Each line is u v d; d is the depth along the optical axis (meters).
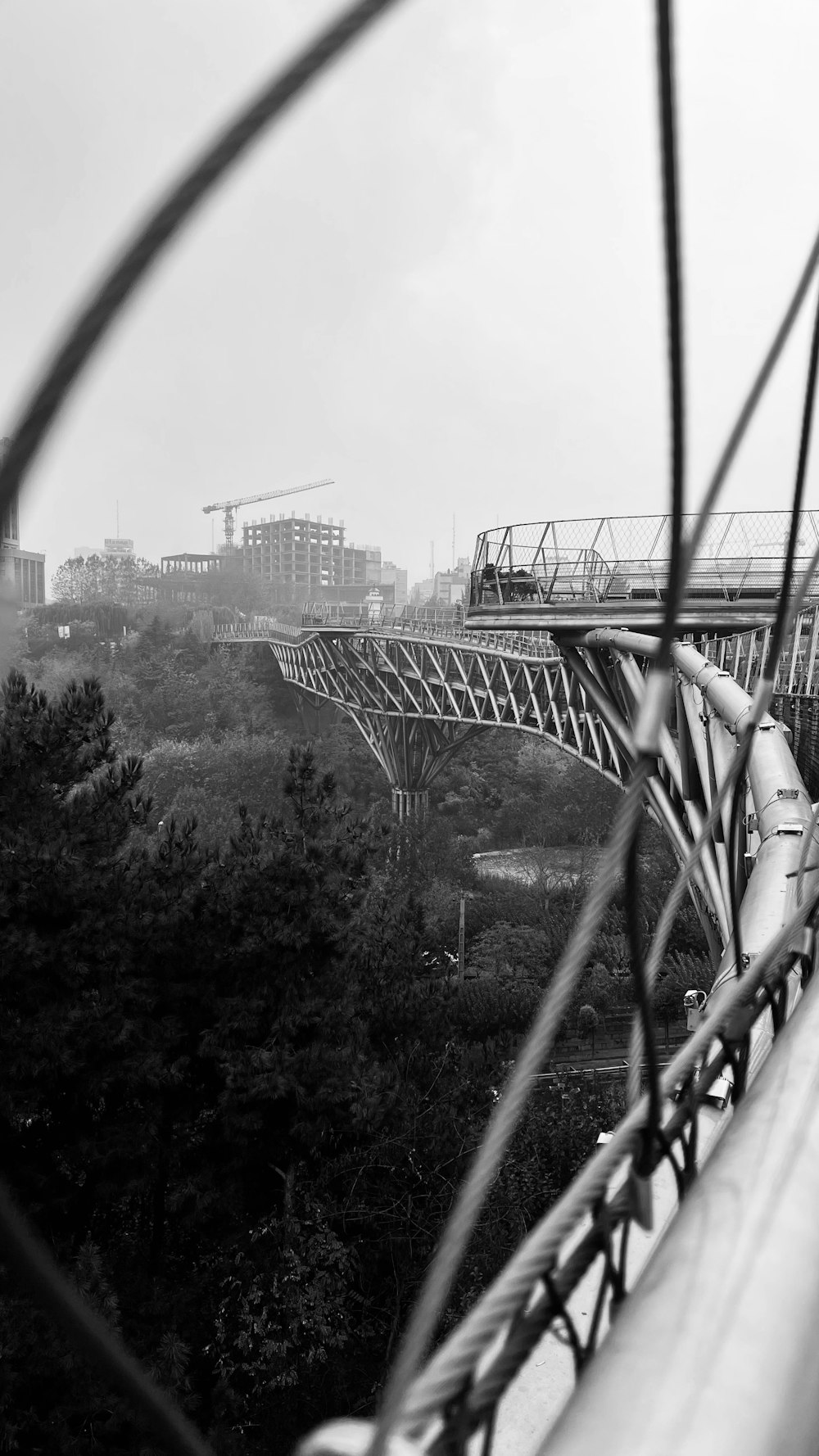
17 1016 11.64
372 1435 0.70
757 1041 2.45
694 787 13.75
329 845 15.71
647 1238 1.95
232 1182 13.77
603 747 31.39
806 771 10.89
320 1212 13.59
